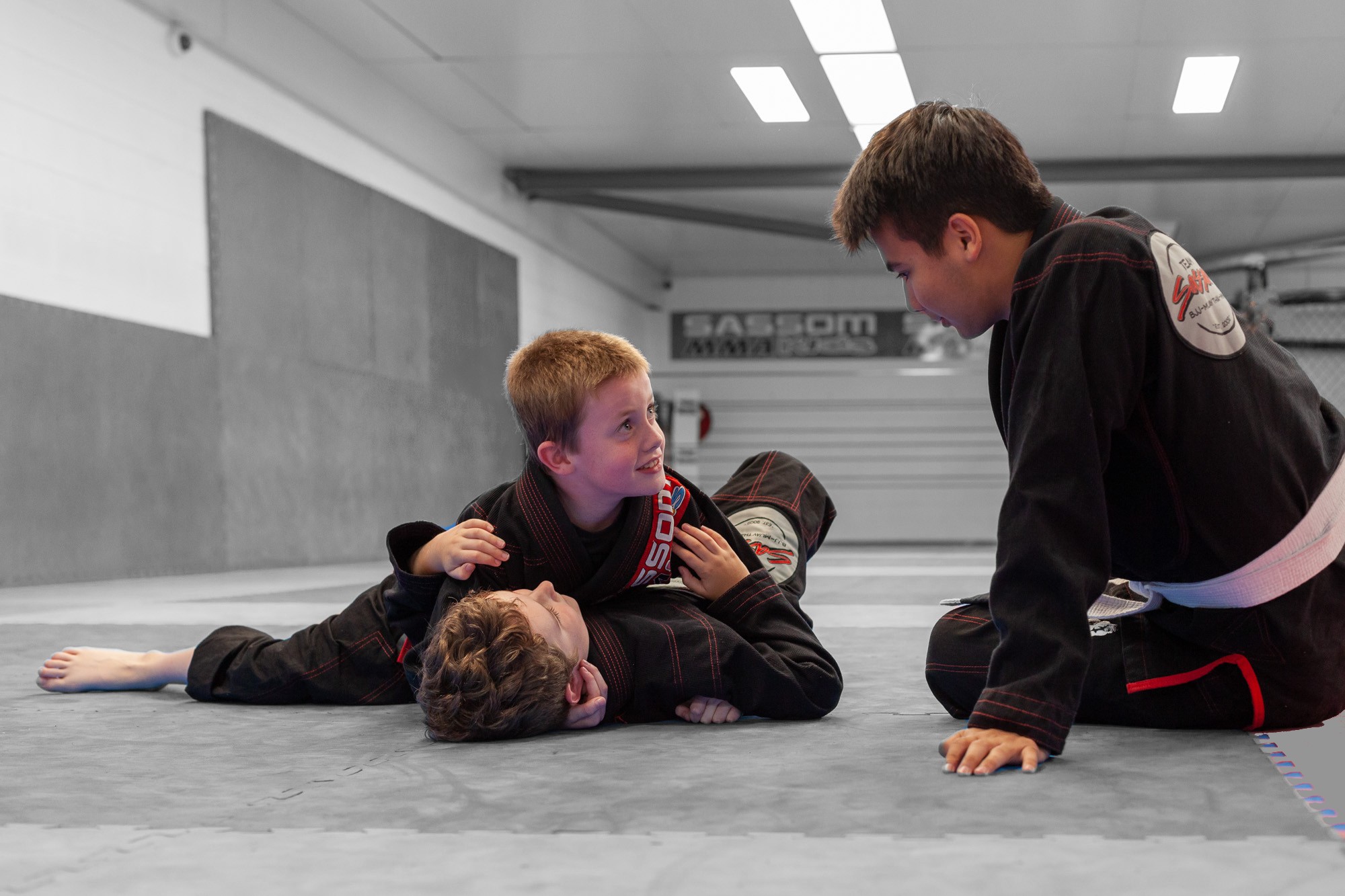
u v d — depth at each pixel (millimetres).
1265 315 13938
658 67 9469
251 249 8156
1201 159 11766
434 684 1748
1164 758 1548
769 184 12211
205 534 7664
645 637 1938
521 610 1784
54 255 6477
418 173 10594
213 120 7750
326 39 8945
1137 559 1719
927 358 18422
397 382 10211
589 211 14352
